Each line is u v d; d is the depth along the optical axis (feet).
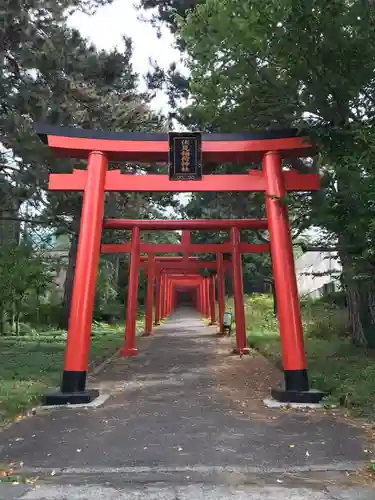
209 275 112.37
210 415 25.99
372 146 24.89
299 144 33.09
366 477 16.63
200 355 54.44
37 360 45.62
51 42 49.24
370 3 23.91
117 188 33.73
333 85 27.04
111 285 112.68
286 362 30.07
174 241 145.59
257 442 20.76
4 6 45.03
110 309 107.86
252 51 29.78
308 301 76.64
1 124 48.19
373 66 25.64
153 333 87.35
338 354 42.34
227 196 62.23
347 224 27.91
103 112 54.34
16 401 27.84
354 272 30.78
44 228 80.07
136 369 44.93
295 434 21.89
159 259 92.32
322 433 21.95
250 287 140.26
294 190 33.68
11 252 63.00
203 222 59.06
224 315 80.02
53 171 50.19
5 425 24.23
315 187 33.09
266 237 81.41
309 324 61.36
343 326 56.34
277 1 23.76
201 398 30.76
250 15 24.90
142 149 33.78
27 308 77.25
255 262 96.53
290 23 24.47
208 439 21.34
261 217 66.80
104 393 33.01
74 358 30.71
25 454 19.61
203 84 36.01
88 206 32.68
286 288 31.30
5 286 61.87
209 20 27.12
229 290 139.44
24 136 46.68
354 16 24.00
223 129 38.91
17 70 50.21
